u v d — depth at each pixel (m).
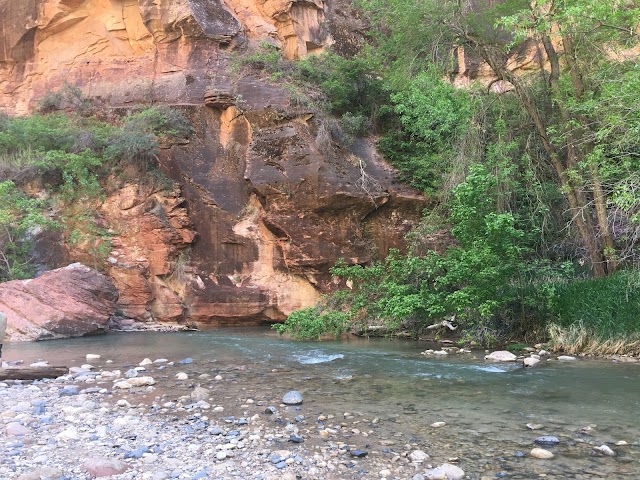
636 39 12.02
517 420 6.10
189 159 19.22
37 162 18.22
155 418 6.13
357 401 7.04
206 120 19.89
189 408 6.61
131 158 18.73
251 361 10.44
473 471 4.52
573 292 12.13
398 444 5.25
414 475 4.42
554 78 14.48
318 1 24.92
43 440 5.25
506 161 14.05
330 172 17.89
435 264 12.98
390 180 18.91
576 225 13.98
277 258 18.36
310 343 13.34
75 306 15.00
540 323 12.62
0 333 9.11
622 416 6.24
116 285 17.77
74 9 22.98
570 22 11.12
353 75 20.97
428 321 14.38
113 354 11.41
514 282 12.73
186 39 21.39
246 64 20.98
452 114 15.46
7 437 5.32
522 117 15.64
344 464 4.69
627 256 12.28
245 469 4.53
